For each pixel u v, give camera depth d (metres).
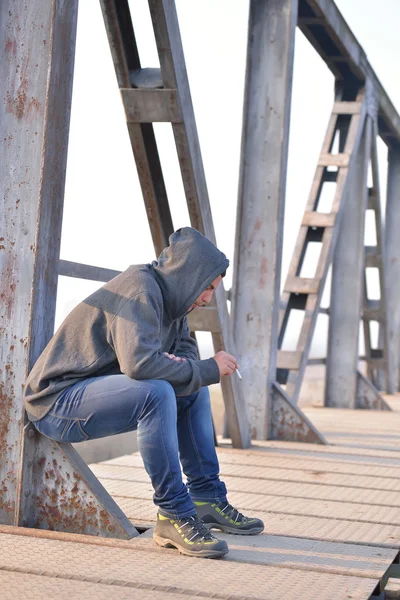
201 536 2.29
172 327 2.51
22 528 2.47
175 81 3.39
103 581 2.03
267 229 4.90
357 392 7.67
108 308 2.28
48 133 2.49
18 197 2.51
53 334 2.60
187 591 1.96
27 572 2.10
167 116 3.46
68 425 2.35
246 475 3.73
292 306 6.27
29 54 2.52
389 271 10.16
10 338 2.50
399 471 3.98
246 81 4.95
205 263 2.37
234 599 1.91
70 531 2.49
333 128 6.95
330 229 6.34
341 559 2.31
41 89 2.50
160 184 3.71
